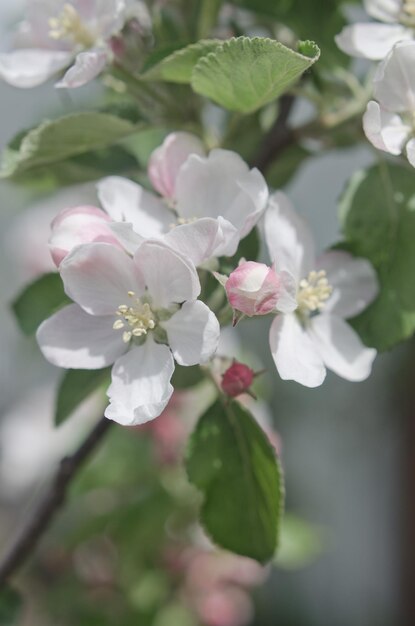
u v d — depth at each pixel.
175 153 0.47
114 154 0.53
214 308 0.47
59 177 0.53
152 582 0.68
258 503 0.49
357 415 1.13
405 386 1.09
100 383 0.49
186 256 0.45
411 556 1.13
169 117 0.51
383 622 1.16
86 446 0.52
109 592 0.69
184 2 0.52
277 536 0.48
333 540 1.13
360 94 0.51
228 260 0.47
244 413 0.49
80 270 0.46
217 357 0.49
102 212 0.46
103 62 0.48
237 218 0.46
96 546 0.71
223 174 0.47
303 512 1.12
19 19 0.63
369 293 0.49
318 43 0.52
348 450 1.13
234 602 0.73
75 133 0.49
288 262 0.47
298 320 0.48
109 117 0.49
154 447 0.66
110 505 0.68
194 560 0.69
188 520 0.67
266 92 0.47
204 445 0.49
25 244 0.81
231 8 0.54
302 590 1.14
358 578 1.18
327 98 0.51
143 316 0.46
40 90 0.73
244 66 0.46
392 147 0.46
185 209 0.47
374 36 0.49
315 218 1.06
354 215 0.50
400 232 0.49
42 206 0.81
